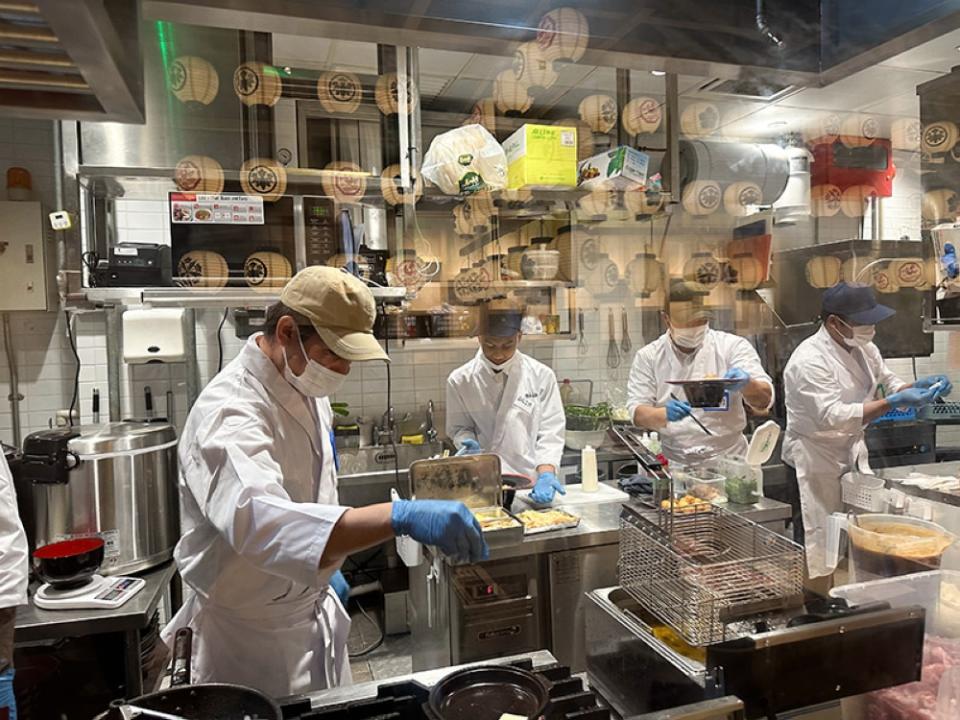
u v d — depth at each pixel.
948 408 1.79
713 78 1.36
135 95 0.87
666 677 0.93
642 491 1.56
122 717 0.74
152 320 2.59
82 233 1.83
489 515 1.53
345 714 0.83
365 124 1.66
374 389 1.87
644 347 1.84
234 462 1.09
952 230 1.61
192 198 1.64
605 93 1.59
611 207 1.67
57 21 0.67
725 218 1.72
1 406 2.68
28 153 2.45
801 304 1.74
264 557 0.98
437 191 1.69
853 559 1.19
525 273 1.77
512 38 1.08
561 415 1.94
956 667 0.90
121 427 2.03
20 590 1.30
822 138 1.63
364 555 1.72
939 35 1.12
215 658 1.37
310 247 1.72
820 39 1.24
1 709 1.24
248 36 1.49
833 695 0.90
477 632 1.42
